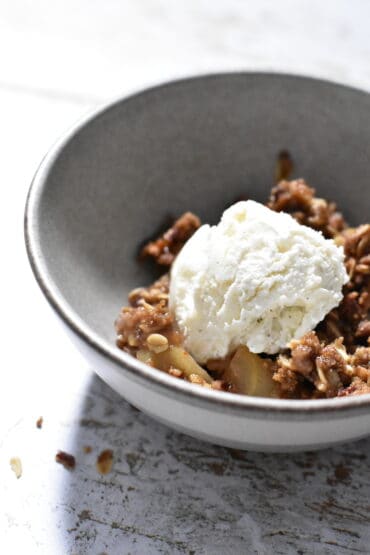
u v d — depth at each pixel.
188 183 0.42
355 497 0.35
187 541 0.34
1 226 0.45
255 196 0.43
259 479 0.36
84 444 0.37
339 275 0.38
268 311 0.37
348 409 0.31
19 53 0.54
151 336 0.37
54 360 0.39
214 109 0.42
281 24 0.57
